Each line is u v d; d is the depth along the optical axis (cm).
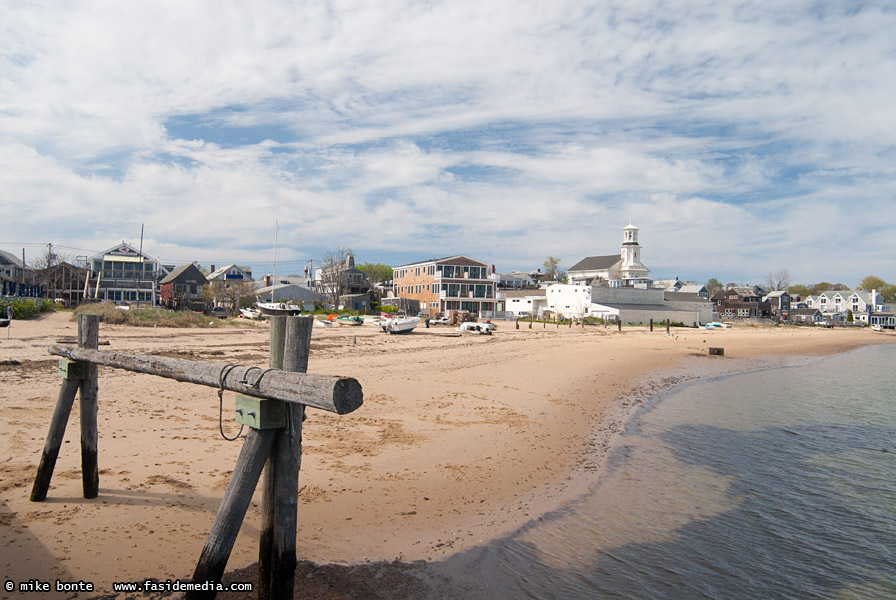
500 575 540
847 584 588
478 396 1491
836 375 2797
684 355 3481
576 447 1062
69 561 458
